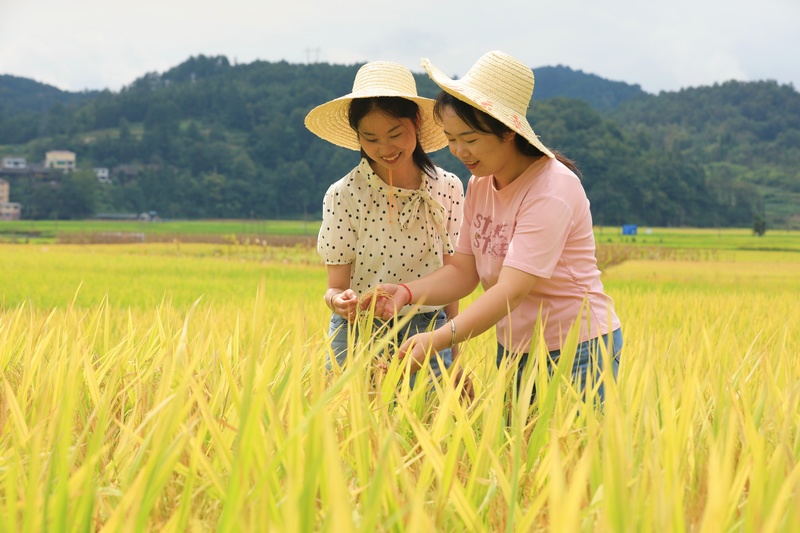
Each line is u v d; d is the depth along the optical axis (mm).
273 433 1757
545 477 1881
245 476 1515
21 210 165500
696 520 1689
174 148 193250
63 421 1611
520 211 3105
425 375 2543
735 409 1980
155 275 20844
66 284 16484
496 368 2951
